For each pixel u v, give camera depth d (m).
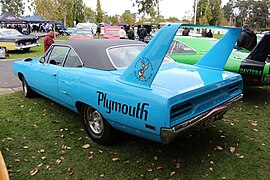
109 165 3.00
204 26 2.95
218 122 4.26
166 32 2.51
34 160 3.10
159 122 2.44
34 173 2.85
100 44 3.76
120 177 2.78
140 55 2.70
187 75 3.21
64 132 3.85
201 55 6.35
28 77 5.05
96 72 3.34
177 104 2.45
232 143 3.51
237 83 3.44
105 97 2.99
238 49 7.52
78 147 3.40
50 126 4.06
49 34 8.29
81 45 3.81
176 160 3.08
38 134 3.78
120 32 22.48
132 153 3.23
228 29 3.47
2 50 12.45
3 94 5.96
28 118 4.39
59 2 30.75
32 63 4.94
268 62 5.28
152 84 2.75
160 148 3.34
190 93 2.58
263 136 3.75
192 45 6.61
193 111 2.67
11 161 3.07
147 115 2.53
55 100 4.27
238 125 4.15
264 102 5.39
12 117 4.43
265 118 4.48
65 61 3.94
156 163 3.02
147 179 2.74
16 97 5.64
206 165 2.98
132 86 2.74
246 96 5.82
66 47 4.00
